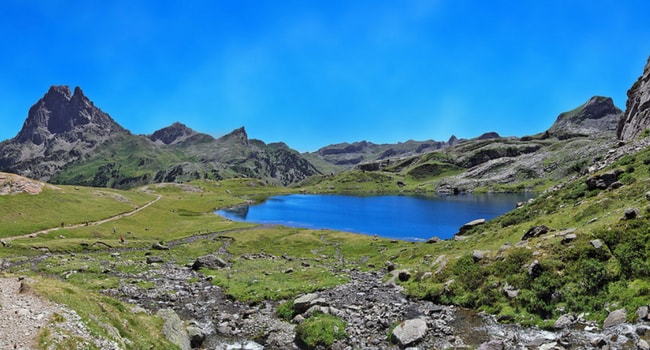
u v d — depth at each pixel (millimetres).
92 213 127625
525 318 25688
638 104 140875
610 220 32781
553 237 33594
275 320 31500
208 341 27938
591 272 25984
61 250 77188
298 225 167500
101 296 27000
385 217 191000
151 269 57344
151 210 159250
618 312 22172
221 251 85750
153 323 26359
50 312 20953
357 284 41312
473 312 28828
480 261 35000
